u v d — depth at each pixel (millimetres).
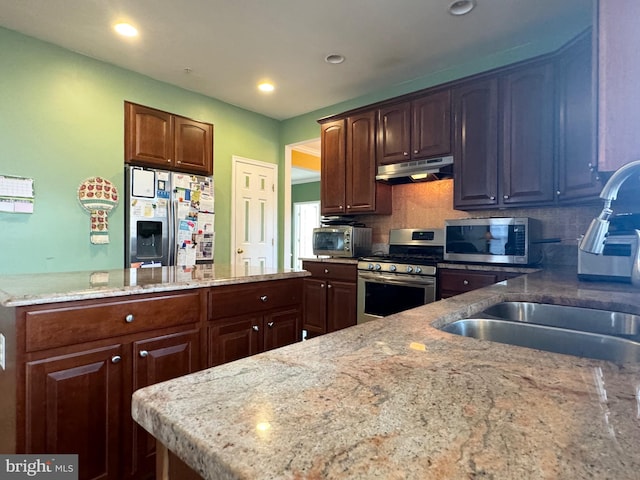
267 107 4535
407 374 562
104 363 1394
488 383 528
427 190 3686
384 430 395
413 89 3756
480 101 2994
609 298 1328
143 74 3623
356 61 3346
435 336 787
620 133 867
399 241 3783
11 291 1319
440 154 3215
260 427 403
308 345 716
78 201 3189
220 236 4316
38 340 1238
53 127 3068
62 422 1288
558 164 2594
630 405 456
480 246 2889
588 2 2469
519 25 2758
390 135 3547
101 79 3342
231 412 438
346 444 369
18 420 1204
